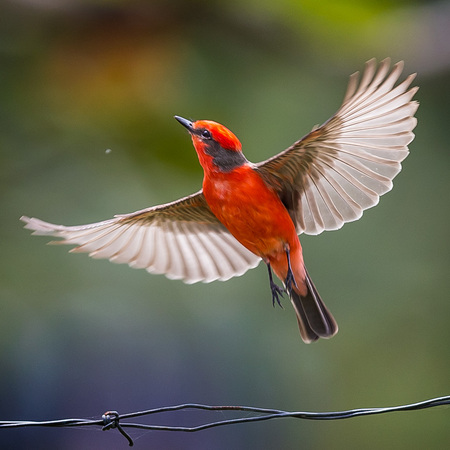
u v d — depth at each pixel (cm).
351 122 695
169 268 879
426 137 1338
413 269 1321
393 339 1321
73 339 1295
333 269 1323
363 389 1319
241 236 776
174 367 1295
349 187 761
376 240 1330
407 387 1312
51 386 1291
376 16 1231
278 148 1250
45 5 1179
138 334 1305
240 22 1215
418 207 1336
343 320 1323
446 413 1323
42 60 1230
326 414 638
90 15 1184
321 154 743
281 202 768
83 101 1227
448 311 1305
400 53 1241
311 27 1220
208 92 1232
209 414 1320
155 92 1216
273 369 1312
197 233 870
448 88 1310
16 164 1297
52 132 1280
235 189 755
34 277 1288
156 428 641
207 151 762
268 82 1271
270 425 1336
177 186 1235
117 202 1256
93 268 1312
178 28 1205
